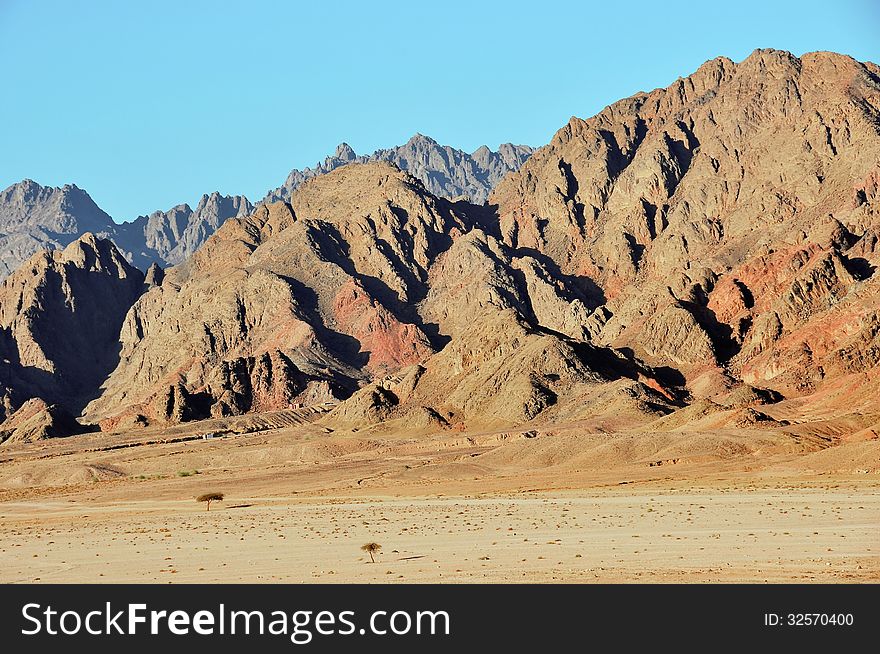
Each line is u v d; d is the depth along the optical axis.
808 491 140.88
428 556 101.31
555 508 141.12
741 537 102.88
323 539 121.50
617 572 85.50
